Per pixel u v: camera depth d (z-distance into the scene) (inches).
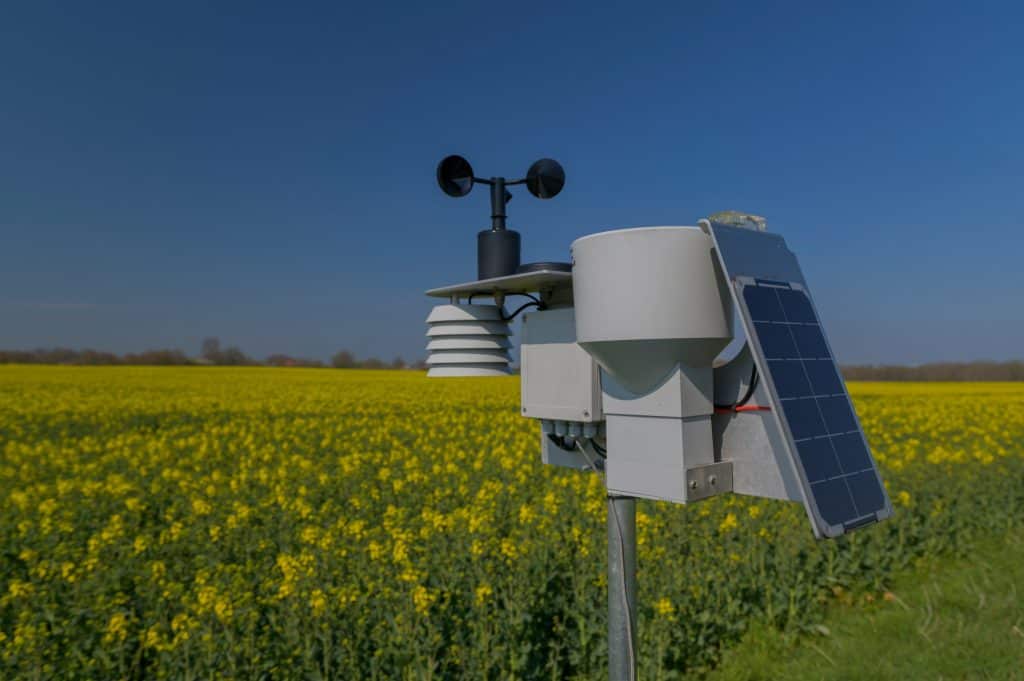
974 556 267.1
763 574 213.3
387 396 852.6
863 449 106.7
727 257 98.4
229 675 152.0
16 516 282.4
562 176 130.5
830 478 96.0
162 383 1053.8
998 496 316.2
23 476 359.6
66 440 490.0
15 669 157.6
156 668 164.4
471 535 229.3
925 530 272.4
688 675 182.5
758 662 186.1
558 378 122.8
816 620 210.7
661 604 176.9
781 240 114.0
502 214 131.5
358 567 205.8
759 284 102.3
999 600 223.3
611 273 100.9
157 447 441.4
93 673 160.1
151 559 233.0
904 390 1257.4
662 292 98.3
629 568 113.0
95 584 197.5
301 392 899.4
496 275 127.3
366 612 173.2
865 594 232.4
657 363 101.7
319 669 155.1
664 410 103.0
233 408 690.8
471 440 499.5
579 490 310.7
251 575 216.4
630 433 108.7
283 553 222.7
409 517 292.7
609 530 113.7
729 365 107.8
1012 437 511.5
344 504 327.9
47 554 230.2
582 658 176.7
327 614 164.9
